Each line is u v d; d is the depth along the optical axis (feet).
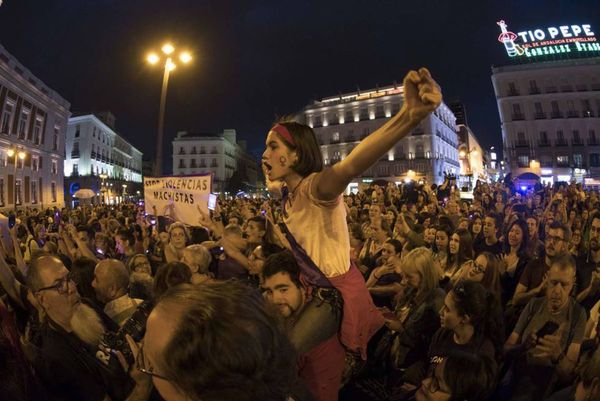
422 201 40.22
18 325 9.55
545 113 169.58
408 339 10.39
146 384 6.49
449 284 13.66
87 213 59.72
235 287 3.31
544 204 38.75
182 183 22.72
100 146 209.77
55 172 141.38
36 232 32.89
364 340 6.27
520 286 13.26
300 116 226.38
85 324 7.63
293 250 6.06
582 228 22.68
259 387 2.82
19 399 6.19
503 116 174.40
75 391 7.38
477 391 7.60
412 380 9.88
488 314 8.54
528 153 168.96
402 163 191.93
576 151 165.99
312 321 5.68
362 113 206.39
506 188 50.60
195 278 12.43
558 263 9.64
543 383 9.07
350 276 5.98
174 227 17.44
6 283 9.33
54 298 7.54
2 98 105.29
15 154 111.96
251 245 16.06
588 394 6.33
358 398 9.46
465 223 22.79
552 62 169.89
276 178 5.87
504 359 9.57
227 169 292.20
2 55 104.73
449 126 220.43
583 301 12.26
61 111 145.07
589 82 167.84
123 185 229.04
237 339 2.79
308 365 5.75
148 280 12.89
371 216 18.70
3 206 106.22
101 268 9.70
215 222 20.16
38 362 7.37
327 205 5.50
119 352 7.18
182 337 2.80
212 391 2.74
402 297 12.34
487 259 12.55
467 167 220.84
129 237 21.06
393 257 14.44
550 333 9.40
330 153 213.87
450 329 9.00
